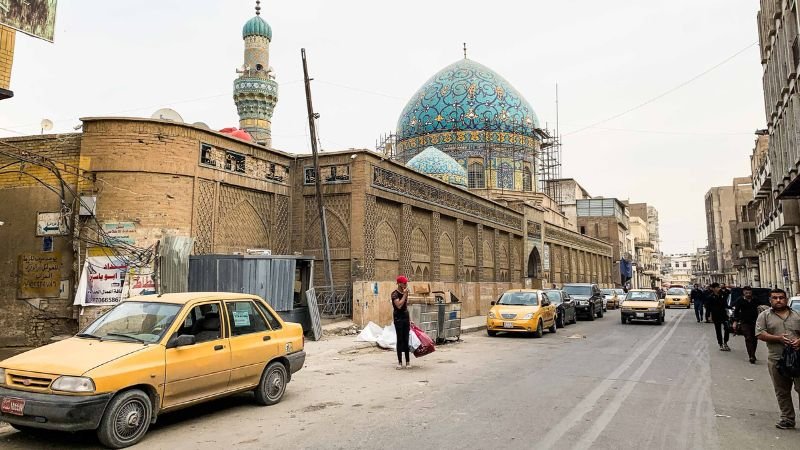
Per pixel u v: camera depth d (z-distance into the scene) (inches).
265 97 1146.7
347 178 693.3
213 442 227.6
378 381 366.9
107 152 527.8
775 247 1304.1
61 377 212.7
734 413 281.0
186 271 531.5
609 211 2445.9
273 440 229.5
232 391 274.4
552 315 757.9
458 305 650.8
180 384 245.8
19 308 532.7
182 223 547.8
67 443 227.1
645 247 3563.0
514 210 1266.0
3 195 548.7
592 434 237.1
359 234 679.1
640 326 882.1
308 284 642.8
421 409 283.3
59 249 531.8
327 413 276.1
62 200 523.2
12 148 521.3
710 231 3420.3
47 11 362.9
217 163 592.7
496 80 1596.9
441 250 919.0
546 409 283.3
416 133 1583.4
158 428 250.2
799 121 589.9
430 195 877.8
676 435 238.1
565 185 2251.5
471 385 351.3
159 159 536.1
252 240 645.3
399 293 434.6
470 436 233.1
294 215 708.7
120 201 524.1
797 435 241.1
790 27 593.9
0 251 542.9
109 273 516.4
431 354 515.2
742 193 2149.4
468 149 1523.1
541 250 1437.0
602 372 406.6
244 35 1165.7
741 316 475.2
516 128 1558.8
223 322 276.5
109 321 263.7
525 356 501.0
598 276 2097.7
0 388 220.5
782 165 692.7
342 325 637.9
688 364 455.2
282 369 306.3
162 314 260.4
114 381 218.2
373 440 227.6
